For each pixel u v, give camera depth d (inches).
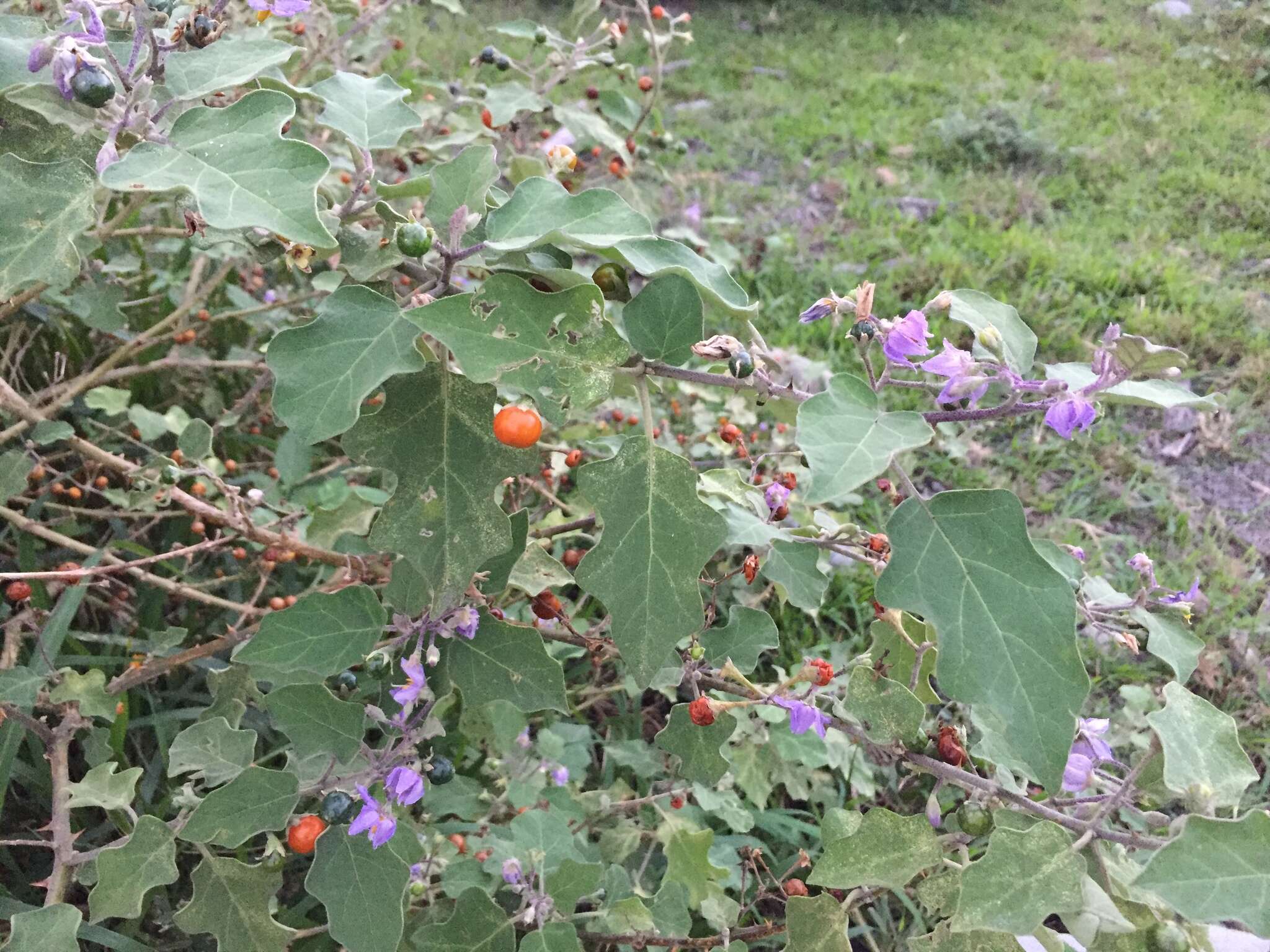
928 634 10.3
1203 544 21.5
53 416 15.1
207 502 14.8
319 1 17.0
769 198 34.4
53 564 14.9
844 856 8.5
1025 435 24.6
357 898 8.9
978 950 8.4
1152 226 33.5
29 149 8.3
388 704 10.2
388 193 9.3
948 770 8.9
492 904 10.0
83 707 11.2
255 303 18.5
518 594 15.6
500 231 8.5
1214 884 6.7
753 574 11.0
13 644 12.6
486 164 9.1
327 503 16.9
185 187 7.1
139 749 13.4
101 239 10.7
